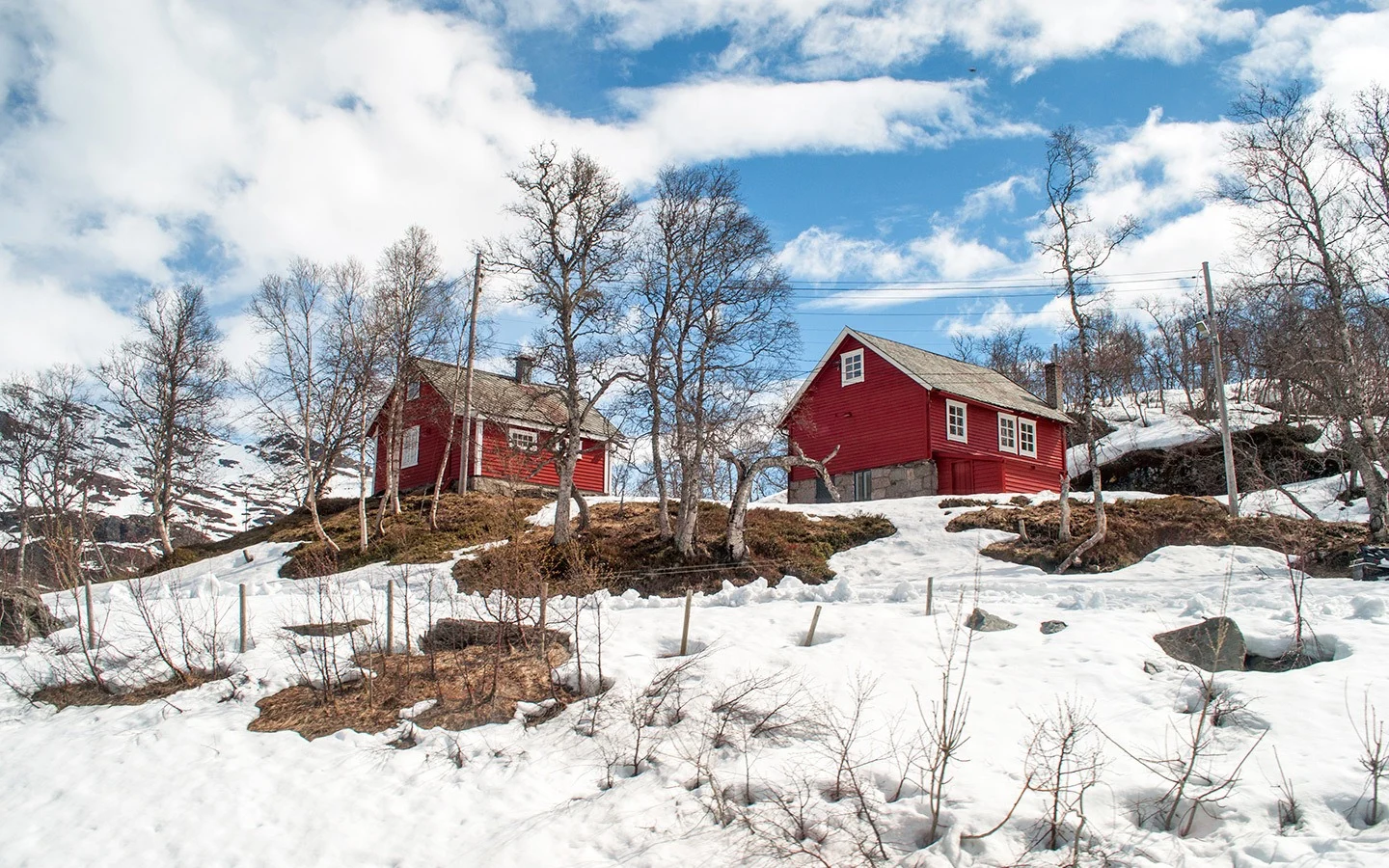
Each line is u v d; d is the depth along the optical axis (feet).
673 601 56.39
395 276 104.73
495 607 51.34
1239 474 110.32
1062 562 73.26
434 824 31.35
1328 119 79.87
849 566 79.30
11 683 42.27
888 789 30.50
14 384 122.21
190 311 117.70
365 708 39.24
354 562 87.10
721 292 82.28
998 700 35.78
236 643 46.50
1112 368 157.07
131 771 34.86
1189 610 45.16
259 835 30.96
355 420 108.17
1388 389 81.51
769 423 83.30
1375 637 36.96
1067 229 79.15
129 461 192.95
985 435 114.62
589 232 85.51
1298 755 28.96
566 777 33.96
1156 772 29.30
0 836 31.37
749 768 32.63
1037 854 26.37
